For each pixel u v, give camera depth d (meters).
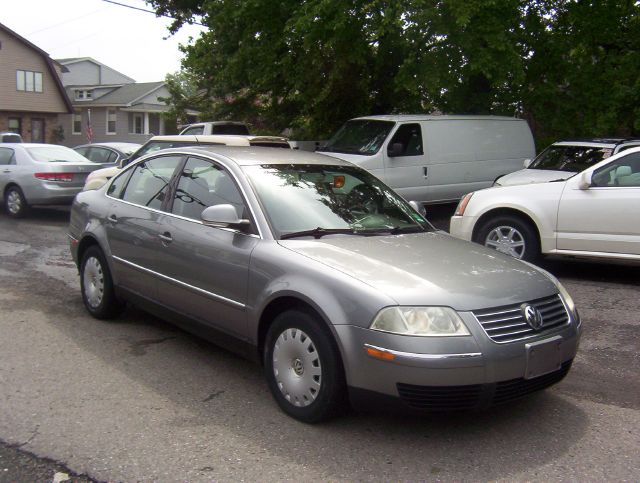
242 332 4.76
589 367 5.50
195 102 25.28
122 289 6.09
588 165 11.75
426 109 17.39
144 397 4.71
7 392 4.75
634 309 7.20
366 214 5.30
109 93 48.03
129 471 3.68
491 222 8.89
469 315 3.92
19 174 13.95
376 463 3.81
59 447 3.95
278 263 4.47
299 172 5.42
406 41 14.66
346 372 4.01
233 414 4.44
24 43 40.00
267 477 3.63
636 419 4.49
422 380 3.79
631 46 16.02
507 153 14.88
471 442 4.10
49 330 6.20
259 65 16.88
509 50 14.13
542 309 4.26
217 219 4.77
